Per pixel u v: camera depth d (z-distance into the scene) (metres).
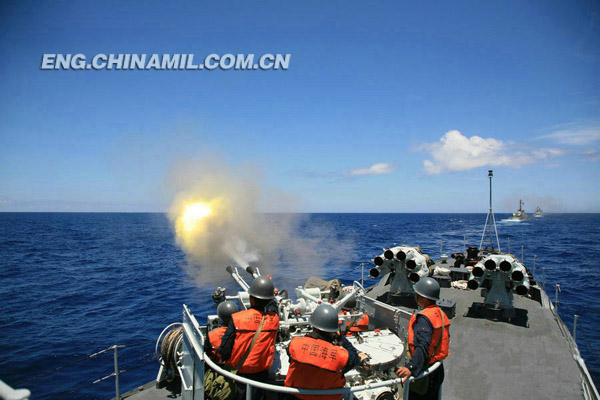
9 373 12.00
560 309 18.86
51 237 65.25
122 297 22.02
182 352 5.48
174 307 19.66
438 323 3.83
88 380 11.34
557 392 6.23
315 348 3.39
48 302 21.16
